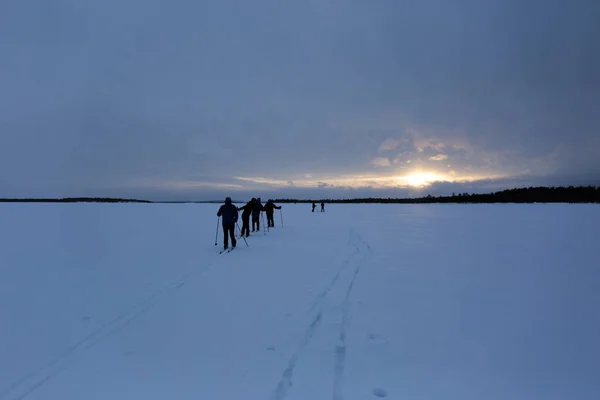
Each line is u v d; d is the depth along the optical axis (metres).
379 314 4.24
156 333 3.66
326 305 4.56
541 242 10.55
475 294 5.06
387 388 2.68
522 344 3.43
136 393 2.59
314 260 7.59
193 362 3.06
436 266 6.96
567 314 4.24
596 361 3.11
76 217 20.75
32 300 4.72
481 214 26.41
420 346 3.39
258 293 5.09
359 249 9.17
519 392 2.64
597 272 6.46
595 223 17.28
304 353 3.24
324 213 30.39
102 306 4.49
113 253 8.42
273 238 11.58
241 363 3.05
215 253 8.46
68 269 6.62
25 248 9.13
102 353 3.22
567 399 2.56
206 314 4.22
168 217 21.80
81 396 2.56
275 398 2.54
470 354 3.23
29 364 3.01
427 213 29.05
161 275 6.17
